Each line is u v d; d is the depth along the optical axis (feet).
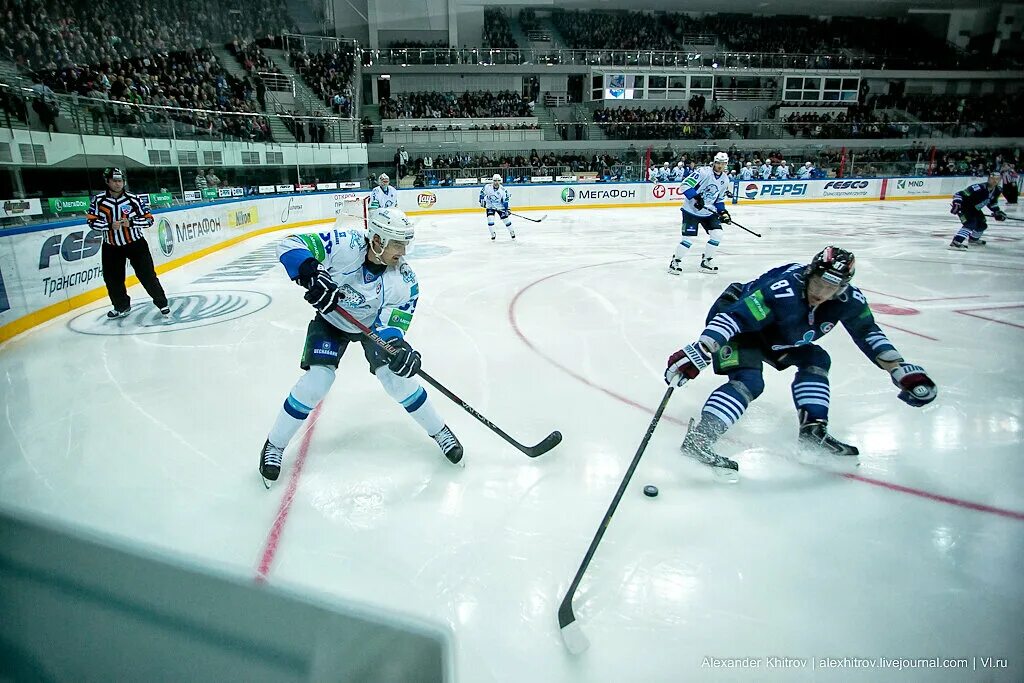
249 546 7.19
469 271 25.84
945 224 43.55
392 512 7.94
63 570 4.55
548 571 6.78
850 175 67.10
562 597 6.39
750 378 8.67
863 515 7.82
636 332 16.24
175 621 3.87
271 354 14.58
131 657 3.56
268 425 10.64
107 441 10.02
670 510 7.93
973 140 77.15
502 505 8.10
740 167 66.80
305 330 16.69
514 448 9.68
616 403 11.49
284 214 42.55
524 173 63.31
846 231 39.86
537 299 20.33
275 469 8.50
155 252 25.21
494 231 36.45
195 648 3.72
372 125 66.90
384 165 64.59
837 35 91.04
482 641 5.79
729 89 81.25
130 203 17.21
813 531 7.49
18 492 8.39
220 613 3.98
